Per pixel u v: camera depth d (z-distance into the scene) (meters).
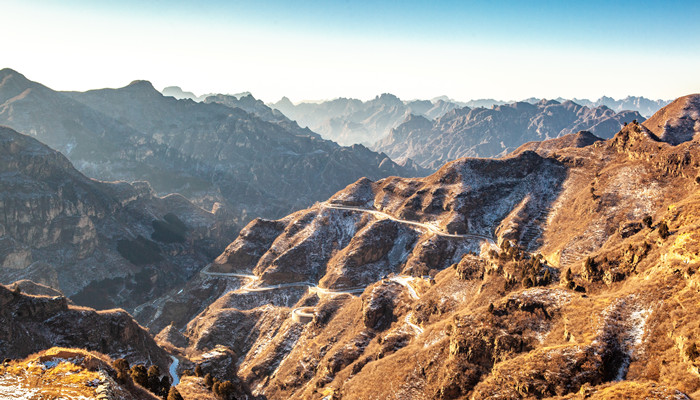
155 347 132.88
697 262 78.62
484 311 98.62
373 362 118.31
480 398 78.62
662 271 86.00
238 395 124.88
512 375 78.25
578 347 76.56
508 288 118.31
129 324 125.31
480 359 91.94
